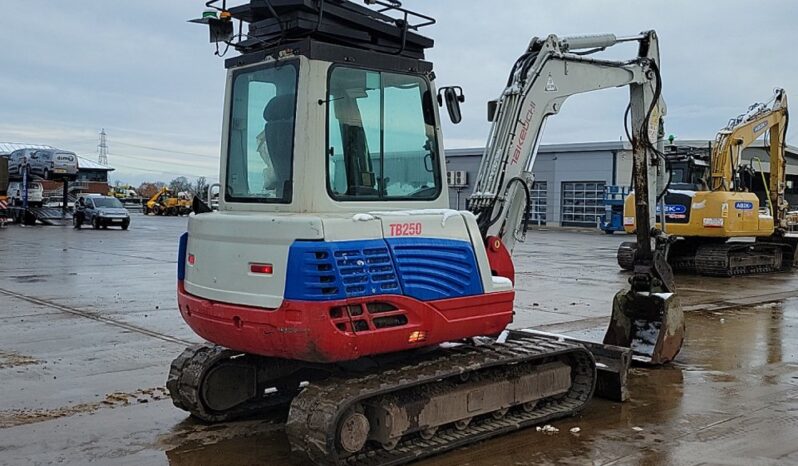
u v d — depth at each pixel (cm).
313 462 490
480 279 553
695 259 1717
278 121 509
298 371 652
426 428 522
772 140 1877
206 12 545
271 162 512
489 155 691
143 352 838
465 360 553
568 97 730
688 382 734
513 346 606
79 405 638
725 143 1695
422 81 555
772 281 1623
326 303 456
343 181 506
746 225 1691
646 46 799
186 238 567
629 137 805
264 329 476
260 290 482
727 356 852
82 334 938
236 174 542
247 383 611
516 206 692
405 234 508
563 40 726
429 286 516
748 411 638
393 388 491
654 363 780
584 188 4409
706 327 1036
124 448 536
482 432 551
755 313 1161
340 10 511
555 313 1141
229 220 505
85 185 6869
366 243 482
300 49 491
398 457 498
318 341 457
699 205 1664
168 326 995
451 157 4578
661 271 798
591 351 676
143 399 657
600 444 550
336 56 499
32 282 1457
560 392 624
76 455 520
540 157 4619
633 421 607
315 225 460
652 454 529
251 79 533
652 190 809
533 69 698
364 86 519
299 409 479
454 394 536
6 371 749
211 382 589
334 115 501
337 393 478
